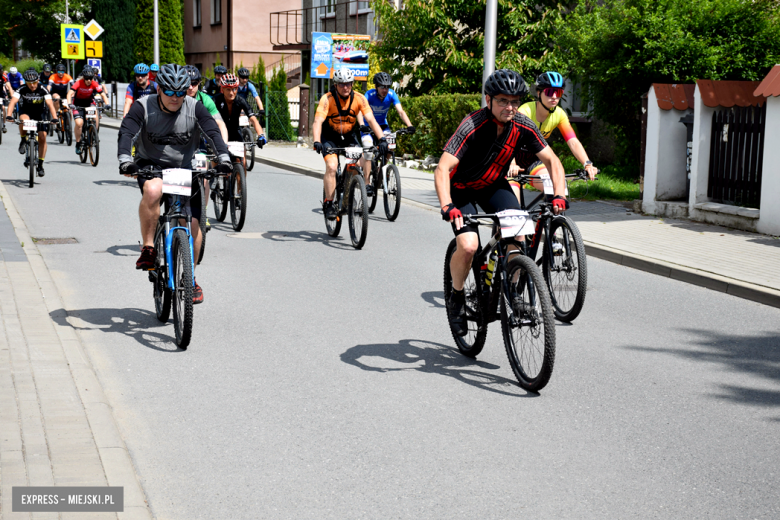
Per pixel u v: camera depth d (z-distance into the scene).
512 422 4.74
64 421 4.37
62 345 5.77
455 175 5.73
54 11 51.25
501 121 5.40
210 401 5.00
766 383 5.50
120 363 5.66
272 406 4.93
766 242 10.02
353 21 29.05
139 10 40.53
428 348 6.14
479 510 3.71
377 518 3.62
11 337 5.80
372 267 8.88
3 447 4.01
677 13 13.56
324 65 22.45
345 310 7.14
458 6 20.06
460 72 20.53
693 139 11.54
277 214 12.40
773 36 13.30
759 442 4.53
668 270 8.69
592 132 18.47
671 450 4.39
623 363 5.88
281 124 26.42
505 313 5.47
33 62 51.19
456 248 5.63
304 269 8.71
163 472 4.05
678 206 11.78
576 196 13.66
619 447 4.42
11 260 8.31
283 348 6.06
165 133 6.32
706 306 7.53
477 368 5.71
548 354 4.97
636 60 13.78
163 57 40.62
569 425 4.71
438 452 4.31
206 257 9.23
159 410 4.84
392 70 21.62
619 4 14.11
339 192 10.34
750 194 11.05
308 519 3.61
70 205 12.46
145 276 8.20
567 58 16.06
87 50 33.19
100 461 3.91
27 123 14.07
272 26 39.66
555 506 3.75
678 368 5.79
